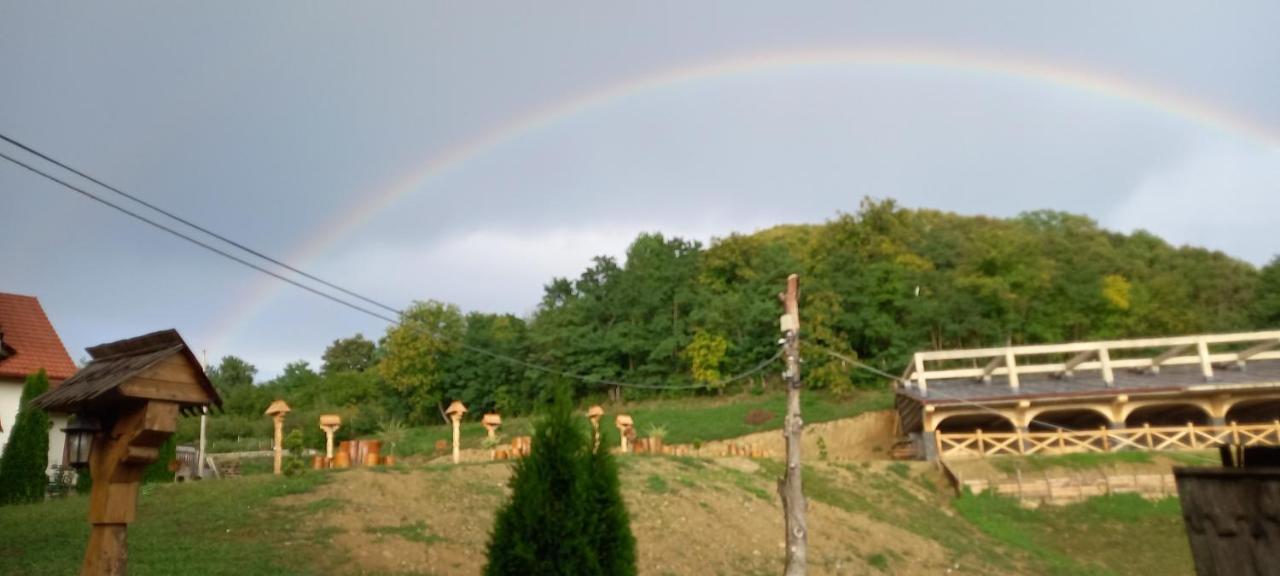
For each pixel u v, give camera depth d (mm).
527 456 9047
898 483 27266
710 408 44625
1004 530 23875
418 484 17000
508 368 50406
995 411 30797
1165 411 34062
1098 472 26828
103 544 6996
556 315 53562
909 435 36219
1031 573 20359
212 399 7547
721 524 18594
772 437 39406
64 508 14898
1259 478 4656
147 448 7113
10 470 19203
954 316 48406
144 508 14352
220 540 12797
